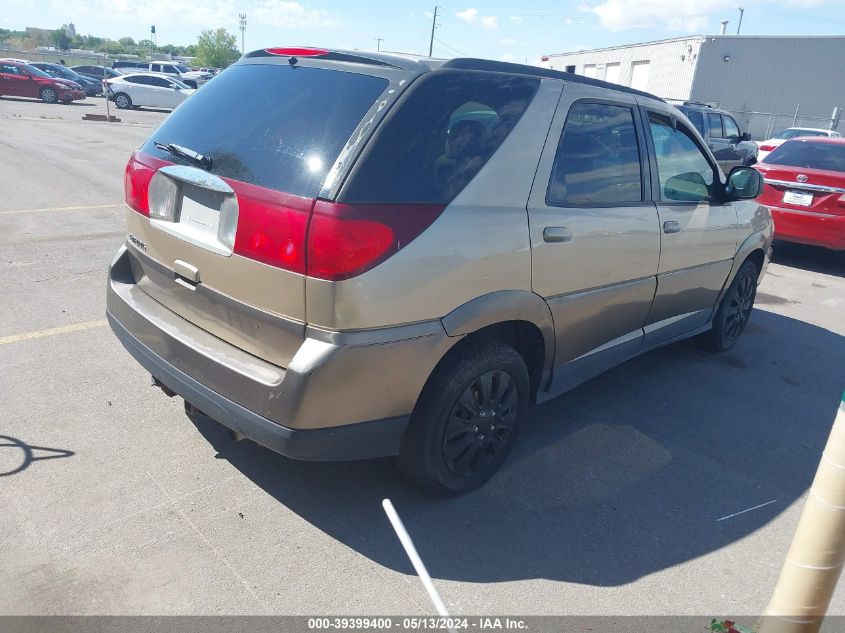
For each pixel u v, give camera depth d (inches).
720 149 564.7
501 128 120.3
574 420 162.7
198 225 115.4
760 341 228.4
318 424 102.5
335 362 99.5
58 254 263.4
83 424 142.8
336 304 98.1
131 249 135.9
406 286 103.8
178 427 144.0
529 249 122.2
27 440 135.4
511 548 115.3
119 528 112.8
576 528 121.9
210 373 110.6
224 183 108.7
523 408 134.0
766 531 125.3
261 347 108.7
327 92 112.5
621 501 131.0
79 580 101.4
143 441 138.1
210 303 115.3
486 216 114.9
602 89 145.7
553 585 107.8
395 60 114.7
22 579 100.8
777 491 138.6
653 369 198.2
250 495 123.8
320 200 98.2
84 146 589.6
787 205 326.3
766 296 286.0
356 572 107.3
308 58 121.6
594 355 152.2
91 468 128.1
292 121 110.7
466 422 122.6
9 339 182.1
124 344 131.5
